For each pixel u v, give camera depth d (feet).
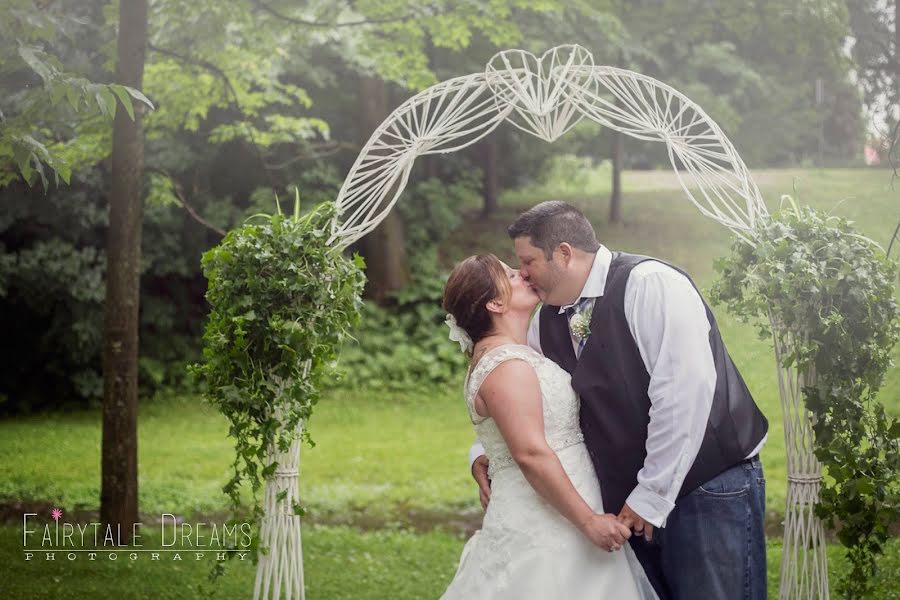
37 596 15.61
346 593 16.34
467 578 10.14
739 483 9.86
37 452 33.24
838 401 11.05
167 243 43.55
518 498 9.82
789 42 32.17
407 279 47.09
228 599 15.64
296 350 11.46
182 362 45.47
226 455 31.50
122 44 18.86
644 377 9.94
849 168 49.88
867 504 11.24
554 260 10.20
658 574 10.43
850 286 10.98
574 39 37.81
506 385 9.53
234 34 23.31
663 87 12.06
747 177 11.93
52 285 41.27
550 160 57.31
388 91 47.26
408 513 24.09
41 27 11.75
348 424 37.17
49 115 14.76
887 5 23.91
